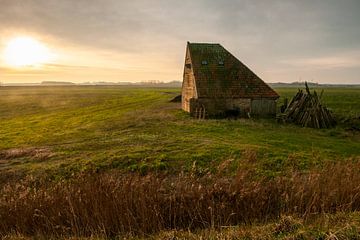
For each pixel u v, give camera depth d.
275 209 8.01
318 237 5.89
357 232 5.94
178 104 55.59
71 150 20.52
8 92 130.38
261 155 16.69
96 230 7.03
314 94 30.59
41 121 42.88
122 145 21.03
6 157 19.48
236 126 28.22
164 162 16.09
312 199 8.05
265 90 37.06
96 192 8.16
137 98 79.75
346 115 34.22
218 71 38.28
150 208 7.55
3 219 7.71
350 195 8.07
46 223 7.44
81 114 48.94
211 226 6.98
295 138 22.97
